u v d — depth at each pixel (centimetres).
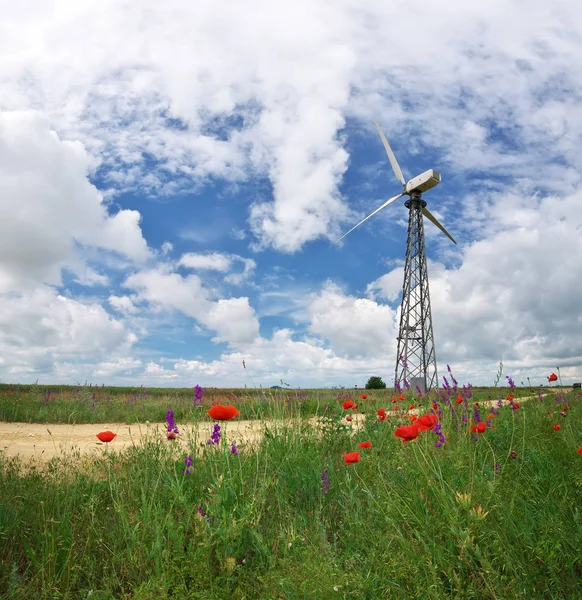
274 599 295
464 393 586
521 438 577
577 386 1058
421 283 3175
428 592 268
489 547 306
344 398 1038
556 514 338
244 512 385
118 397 2052
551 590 278
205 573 323
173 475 495
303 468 545
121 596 316
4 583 329
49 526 404
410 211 3322
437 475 380
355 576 289
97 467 570
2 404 1501
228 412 443
